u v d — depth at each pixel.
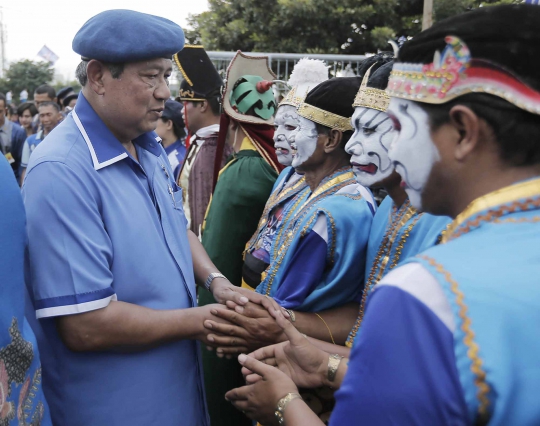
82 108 1.55
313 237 1.65
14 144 5.90
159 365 1.59
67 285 1.40
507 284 0.67
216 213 2.48
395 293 0.71
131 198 1.55
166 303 1.59
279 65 4.88
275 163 2.62
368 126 1.47
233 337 1.61
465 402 0.64
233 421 2.37
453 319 0.67
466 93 0.75
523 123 0.73
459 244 0.74
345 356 1.52
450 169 0.80
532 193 0.74
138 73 1.49
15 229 1.13
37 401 1.22
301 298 1.67
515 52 0.72
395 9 7.83
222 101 2.68
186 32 9.34
